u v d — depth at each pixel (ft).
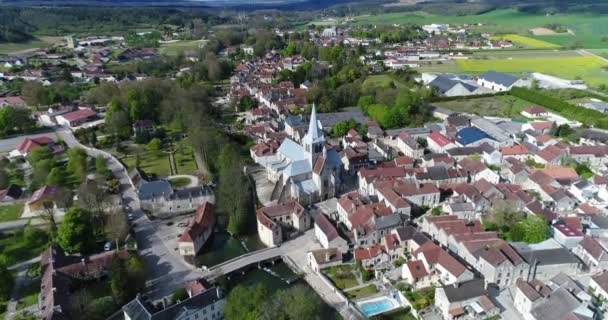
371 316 449.89
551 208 623.77
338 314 460.55
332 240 549.54
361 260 522.47
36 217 653.71
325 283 509.76
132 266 493.77
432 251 503.61
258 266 551.59
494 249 484.33
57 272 493.36
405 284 491.72
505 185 652.07
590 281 464.24
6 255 547.49
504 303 454.81
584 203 612.29
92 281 513.45
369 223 570.05
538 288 443.73
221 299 455.22
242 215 630.33
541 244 520.42
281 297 433.89
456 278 465.06
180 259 559.79
